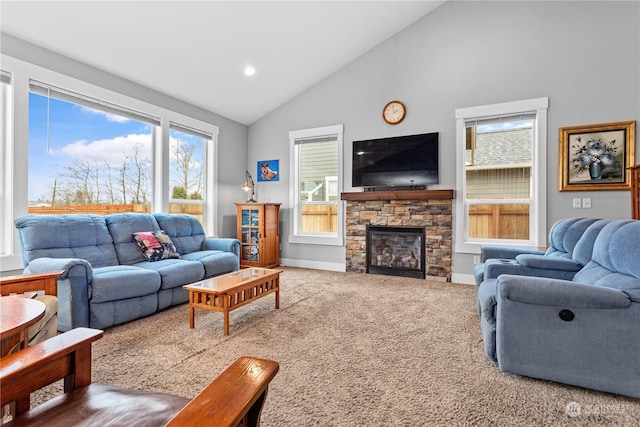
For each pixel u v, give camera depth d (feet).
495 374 6.09
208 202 16.71
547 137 12.43
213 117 16.78
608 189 11.56
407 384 5.75
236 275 9.81
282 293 11.93
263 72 14.90
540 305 5.65
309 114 17.17
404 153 14.84
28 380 2.63
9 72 9.41
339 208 16.42
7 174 9.46
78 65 11.04
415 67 14.74
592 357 5.39
